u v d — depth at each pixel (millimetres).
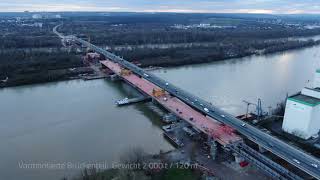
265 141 110625
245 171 101188
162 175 97562
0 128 136750
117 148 119625
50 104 170750
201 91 193250
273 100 176000
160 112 159375
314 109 121312
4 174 102125
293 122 128625
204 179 96062
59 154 115062
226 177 97438
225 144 110875
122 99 179000
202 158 109938
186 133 130000
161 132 135125
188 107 150000
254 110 159125
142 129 138125
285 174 94812
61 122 144750
